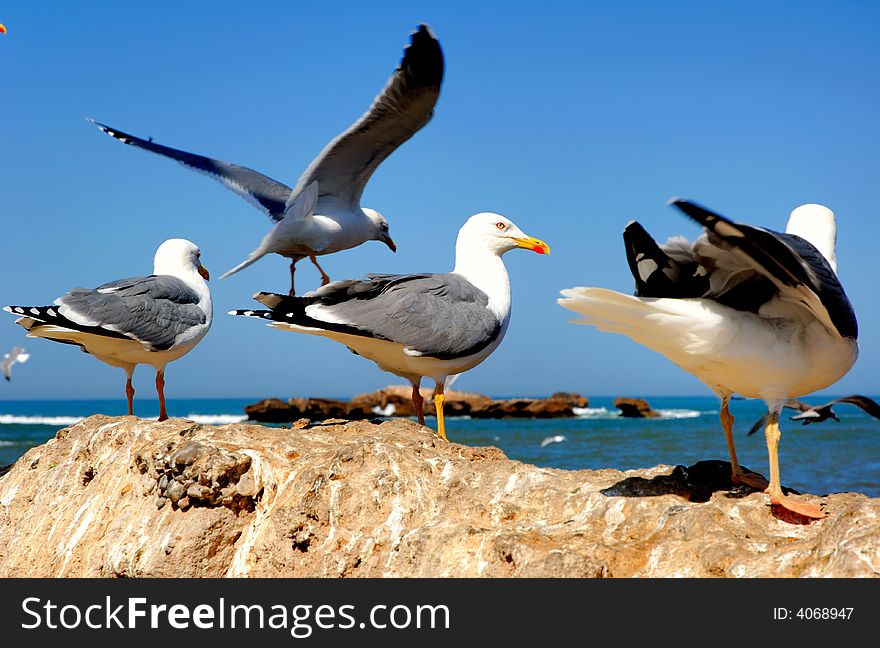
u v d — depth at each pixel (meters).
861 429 28.09
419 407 8.96
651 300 5.83
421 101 9.81
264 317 8.30
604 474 7.06
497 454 7.82
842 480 16.39
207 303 10.07
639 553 5.82
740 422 37.75
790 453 21.11
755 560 5.45
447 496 6.85
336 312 8.24
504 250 8.95
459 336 8.31
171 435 7.89
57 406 132.25
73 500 8.14
